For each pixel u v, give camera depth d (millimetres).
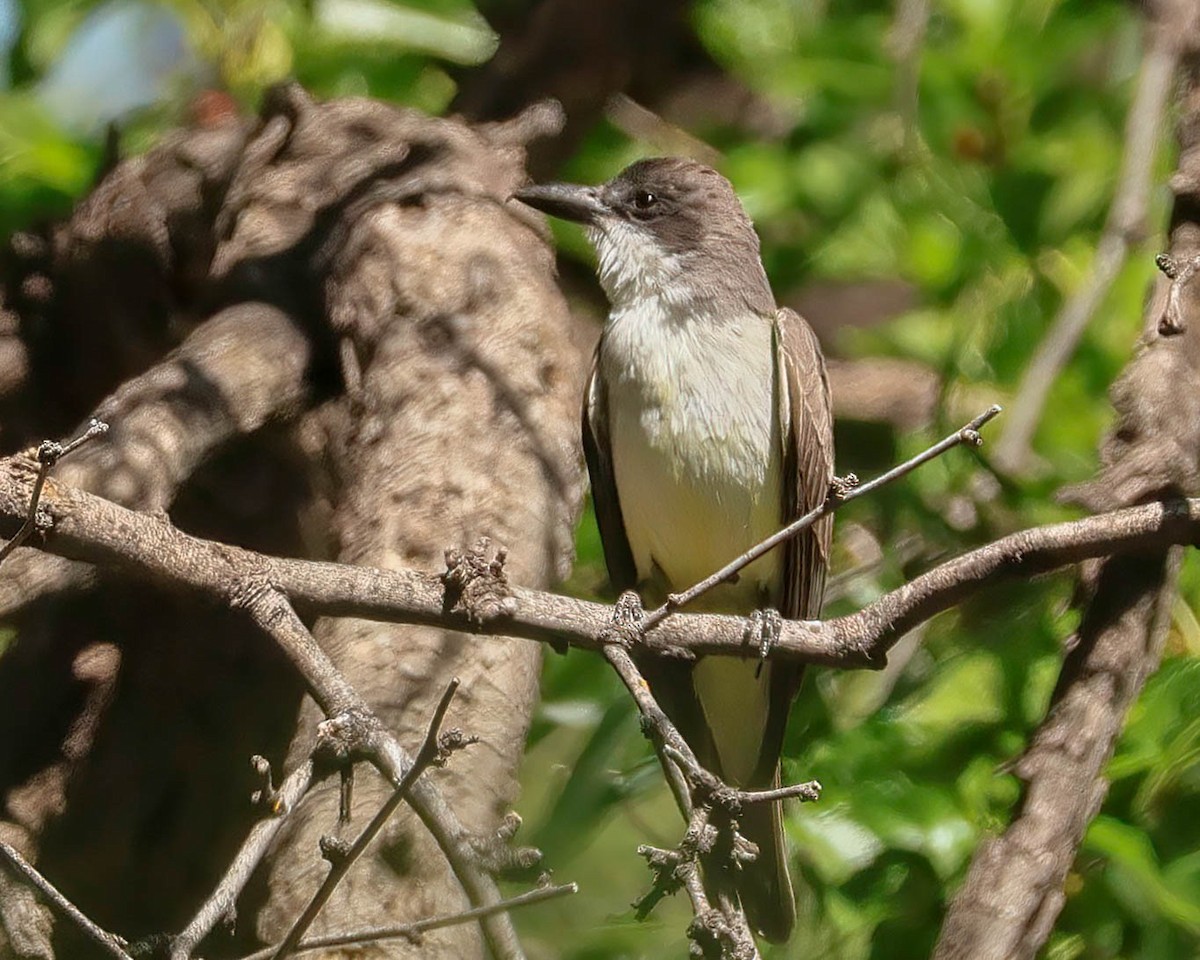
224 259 10297
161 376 9273
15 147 11938
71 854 9391
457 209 10297
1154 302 8789
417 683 8133
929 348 12961
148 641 9438
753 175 13047
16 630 9305
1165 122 11383
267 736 9766
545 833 9969
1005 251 12586
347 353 9742
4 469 6910
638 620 7059
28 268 11133
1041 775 7848
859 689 11133
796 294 14539
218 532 9859
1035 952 7570
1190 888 9172
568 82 12305
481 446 9211
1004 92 12531
